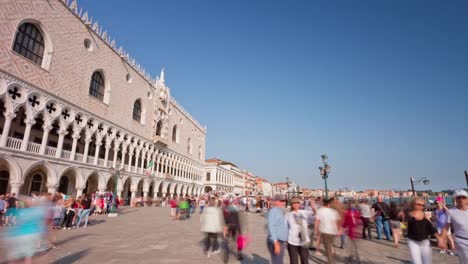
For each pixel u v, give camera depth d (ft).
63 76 86.33
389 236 42.50
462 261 16.74
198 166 233.76
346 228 27.43
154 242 35.88
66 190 95.30
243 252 31.09
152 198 148.77
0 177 77.36
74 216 48.91
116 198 91.97
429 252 18.45
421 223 18.84
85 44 98.94
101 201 80.84
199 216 83.66
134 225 55.21
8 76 68.39
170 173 174.70
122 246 32.63
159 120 158.71
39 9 77.77
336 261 27.55
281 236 17.61
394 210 36.68
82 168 94.22
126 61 124.77
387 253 31.73
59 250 29.27
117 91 117.08
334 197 26.96
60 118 85.10
